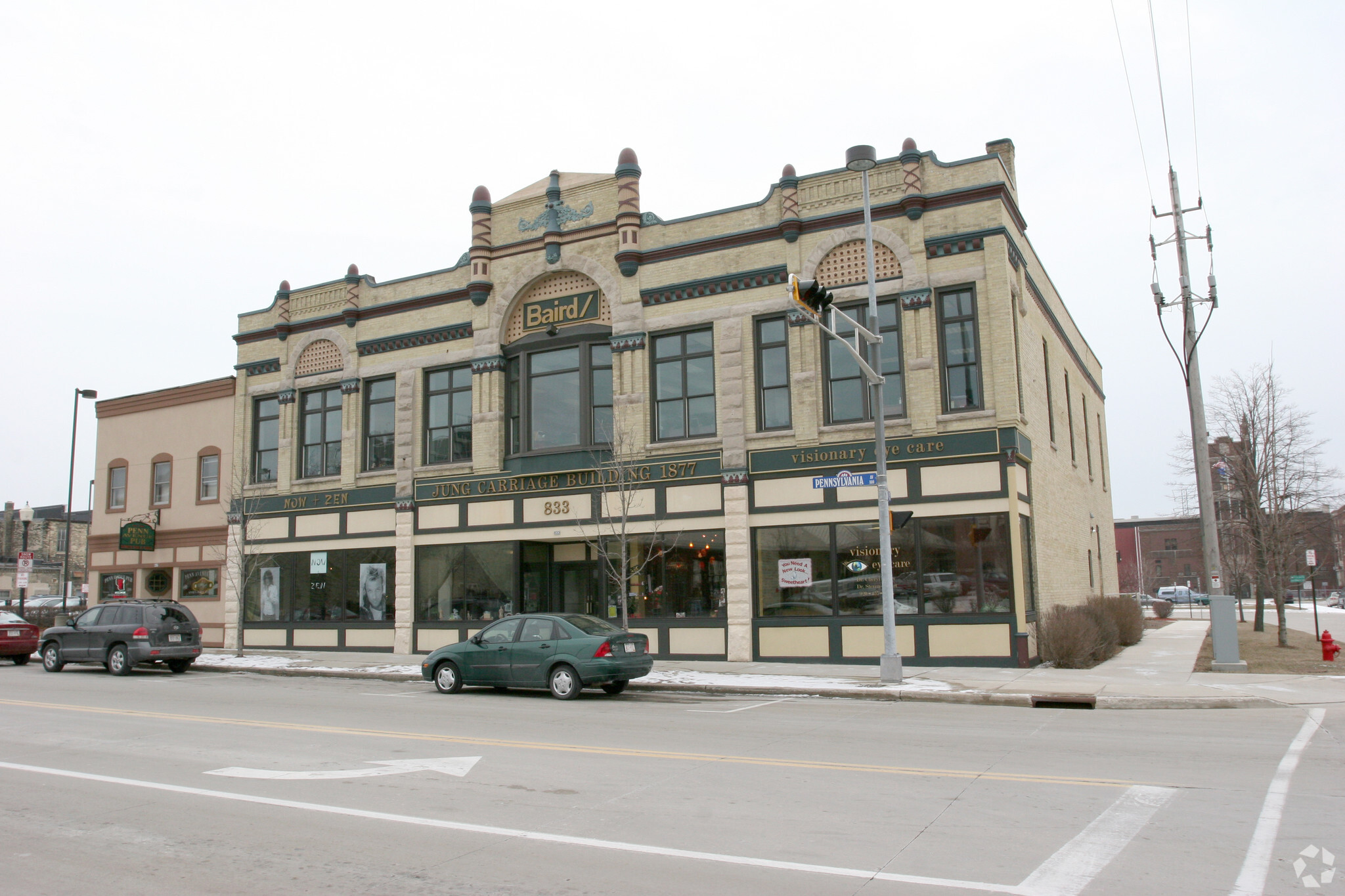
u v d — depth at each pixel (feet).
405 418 87.76
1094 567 109.70
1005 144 79.82
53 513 261.24
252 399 98.43
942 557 66.03
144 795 28.71
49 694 59.00
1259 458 106.32
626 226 78.33
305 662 79.56
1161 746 35.99
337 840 23.36
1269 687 54.19
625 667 54.90
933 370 67.46
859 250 71.05
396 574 86.63
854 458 68.95
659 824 24.57
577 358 80.48
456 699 55.42
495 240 85.20
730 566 71.77
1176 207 68.95
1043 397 79.61
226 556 96.32
